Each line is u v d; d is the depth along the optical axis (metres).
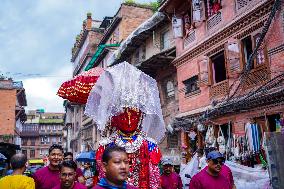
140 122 4.08
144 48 22.00
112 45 27.09
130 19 27.69
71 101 5.16
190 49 15.52
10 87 35.16
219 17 13.73
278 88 10.33
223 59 14.12
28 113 77.25
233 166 7.91
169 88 18.53
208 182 4.84
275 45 10.73
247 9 12.12
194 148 14.86
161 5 17.08
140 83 4.17
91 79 4.82
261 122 11.05
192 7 15.30
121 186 2.70
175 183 7.48
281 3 10.52
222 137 11.92
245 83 11.76
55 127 70.50
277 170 4.30
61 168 4.47
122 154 2.69
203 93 14.50
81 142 39.34
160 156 4.05
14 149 18.91
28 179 4.43
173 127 15.95
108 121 4.07
